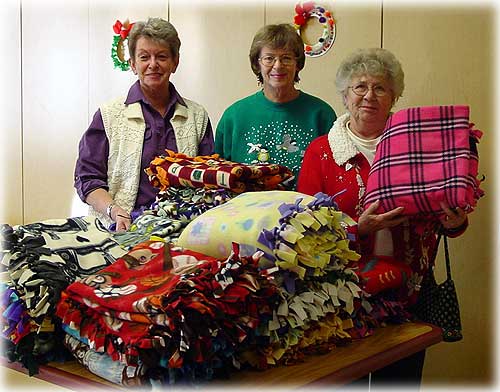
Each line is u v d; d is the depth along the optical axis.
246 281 1.38
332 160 2.12
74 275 1.55
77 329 1.42
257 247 1.52
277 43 2.36
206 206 1.96
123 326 1.35
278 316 1.46
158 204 2.03
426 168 1.83
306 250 1.50
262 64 2.40
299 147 2.44
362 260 1.95
